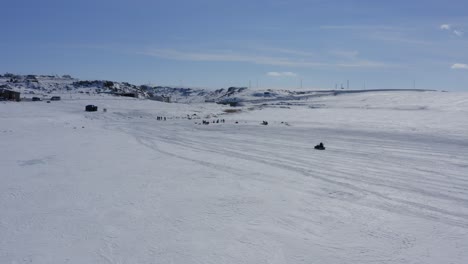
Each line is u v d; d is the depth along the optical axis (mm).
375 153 27094
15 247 10250
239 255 9977
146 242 10695
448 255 10148
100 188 16328
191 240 10883
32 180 17609
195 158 24406
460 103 87438
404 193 16109
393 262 9750
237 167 21438
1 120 46812
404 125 46875
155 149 28312
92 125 48844
